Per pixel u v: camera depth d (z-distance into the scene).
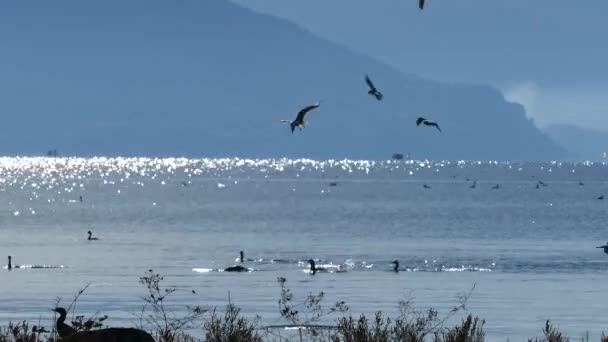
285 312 48.44
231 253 144.25
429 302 87.06
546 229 197.25
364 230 193.62
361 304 83.94
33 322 69.75
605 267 123.38
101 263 127.12
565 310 80.69
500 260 133.50
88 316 73.25
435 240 170.75
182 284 102.56
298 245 159.75
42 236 175.62
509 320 73.50
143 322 66.12
